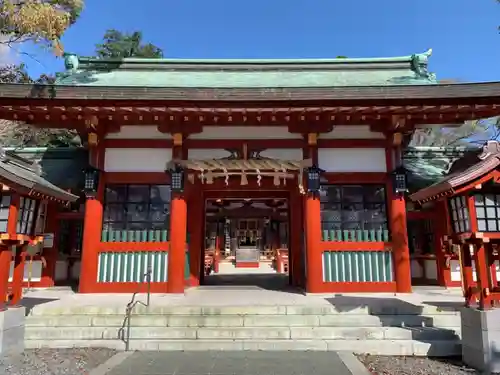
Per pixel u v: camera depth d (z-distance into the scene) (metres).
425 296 9.29
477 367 5.56
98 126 10.13
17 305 6.40
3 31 10.30
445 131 27.66
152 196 10.64
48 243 11.61
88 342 6.71
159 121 10.07
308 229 10.02
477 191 5.94
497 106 8.94
